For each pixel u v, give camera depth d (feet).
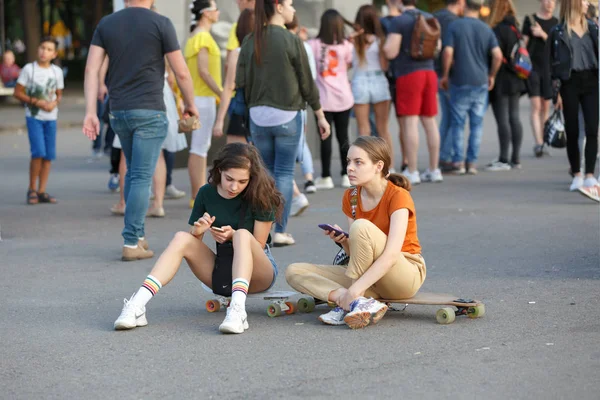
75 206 91.30
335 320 46.52
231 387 37.01
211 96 87.04
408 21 99.55
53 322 48.14
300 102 67.51
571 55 86.89
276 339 44.11
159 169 83.41
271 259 49.29
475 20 106.63
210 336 44.93
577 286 53.93
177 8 115.24
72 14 473.26
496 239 69.26
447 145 112.68
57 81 92.73
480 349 41.57
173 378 38.29
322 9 123.75
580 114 100.89
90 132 64.23
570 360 39.68
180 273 60.13
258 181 47.85
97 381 38.17
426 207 85.61
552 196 90.79
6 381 38.34
